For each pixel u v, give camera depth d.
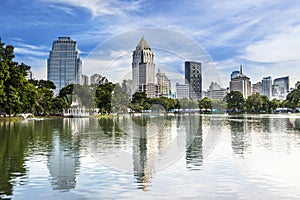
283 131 28.12
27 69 78.50
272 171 11.23
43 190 9.07
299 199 8.30
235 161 13.03
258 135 24.14
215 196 8.54
